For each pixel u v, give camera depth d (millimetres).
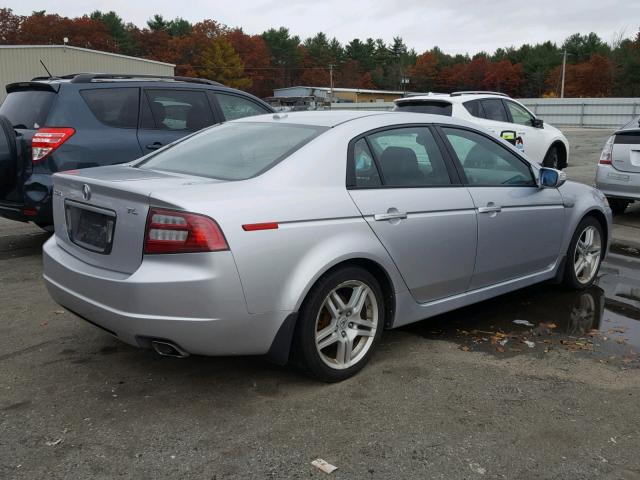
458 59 115875
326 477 2670
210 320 3014
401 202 3750
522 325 4547
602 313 4820
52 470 2715
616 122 40688
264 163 3521
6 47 35625
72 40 93750
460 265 4125
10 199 6062
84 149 6039
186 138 4414
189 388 3500
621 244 7250
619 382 3586
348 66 117188
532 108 43312
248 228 3082
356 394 3424
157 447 2896
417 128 4105
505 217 4402
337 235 3410
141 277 3023
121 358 3910
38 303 4984
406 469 2725
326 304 3451
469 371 3729
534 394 3428
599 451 2877
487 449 2881
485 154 4508
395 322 3834
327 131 3697
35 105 6129
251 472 2705
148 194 3057
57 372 3705
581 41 106000
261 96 107875
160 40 102250
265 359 3605
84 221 3500
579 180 12195
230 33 105125
